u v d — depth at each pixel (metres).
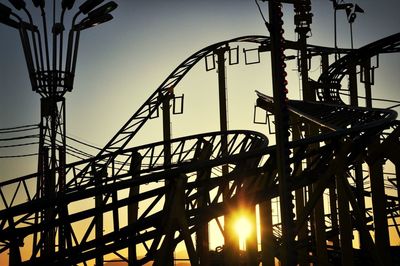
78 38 29.09
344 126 33.69
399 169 32.34
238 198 26.27
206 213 25.55
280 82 15.69
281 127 15.50
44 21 28.17
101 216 33.44
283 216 15.02
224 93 49.28
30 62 28.27
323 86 57.59
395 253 39.31
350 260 28.17
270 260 32.53
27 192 32.28
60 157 30.89
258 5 15.86
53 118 28.78
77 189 35.06
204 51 51.41
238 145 38.84
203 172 29.00
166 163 41.88
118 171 39.53
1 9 27.39
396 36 48.12
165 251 22.22
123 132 48.19
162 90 49.16
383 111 33.56
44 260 21.30
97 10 29.00
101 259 29.28
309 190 45.50
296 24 52.78
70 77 28.70
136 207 30.14
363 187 45.78
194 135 41.22
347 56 52.31
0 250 26.55
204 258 37.94
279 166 15.37
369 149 32.97
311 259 38.47
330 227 42.28
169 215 22.58
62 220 20.61
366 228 28.45
